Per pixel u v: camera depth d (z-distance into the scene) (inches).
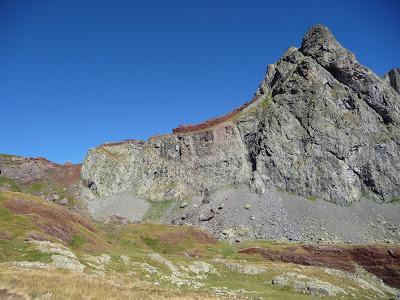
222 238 5821.9
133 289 1743.4
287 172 7632.9
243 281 3216.0
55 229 2967.5
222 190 7760.8
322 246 4611.2
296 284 3061.0
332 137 7864.2
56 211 3454.7
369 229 6215.6
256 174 7755.9
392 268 4126.5
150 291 1765.5
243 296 2427.4
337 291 3009.4
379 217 6638.8
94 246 3110.2
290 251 4586.6
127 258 2849.4
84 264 2288.4
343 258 4387.3
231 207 7027.6
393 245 4471.0
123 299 1412.4
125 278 2176.4
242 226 6309.1
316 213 6599.4
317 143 7844.5
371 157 7751.0
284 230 6082.7
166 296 1670.8
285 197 7204.7
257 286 3031.5
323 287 2977.4
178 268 3051.2
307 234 5915.4
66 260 2129.7
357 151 7800.2
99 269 2309.3
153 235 4938.5
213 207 7160.4
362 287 3430.1
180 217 7160.4
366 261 4301.2
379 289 3661.4
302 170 7573.8
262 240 5753.0
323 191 7219.5
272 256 4532.5
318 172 7490.2
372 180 7460.6
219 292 2486.5
